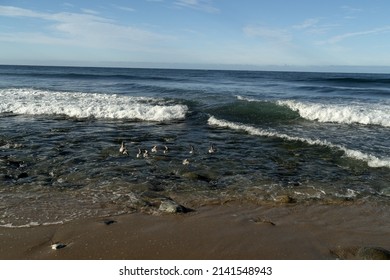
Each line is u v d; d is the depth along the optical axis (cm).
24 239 545
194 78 4519
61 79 3753
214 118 1554
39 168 866
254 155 1037
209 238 566
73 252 515
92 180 802
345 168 939
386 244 565
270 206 701
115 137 1212
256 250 537
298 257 521
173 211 652
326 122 1596
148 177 830
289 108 1745
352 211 689
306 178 859
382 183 836
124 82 3419
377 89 3117
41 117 1530
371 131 1405
